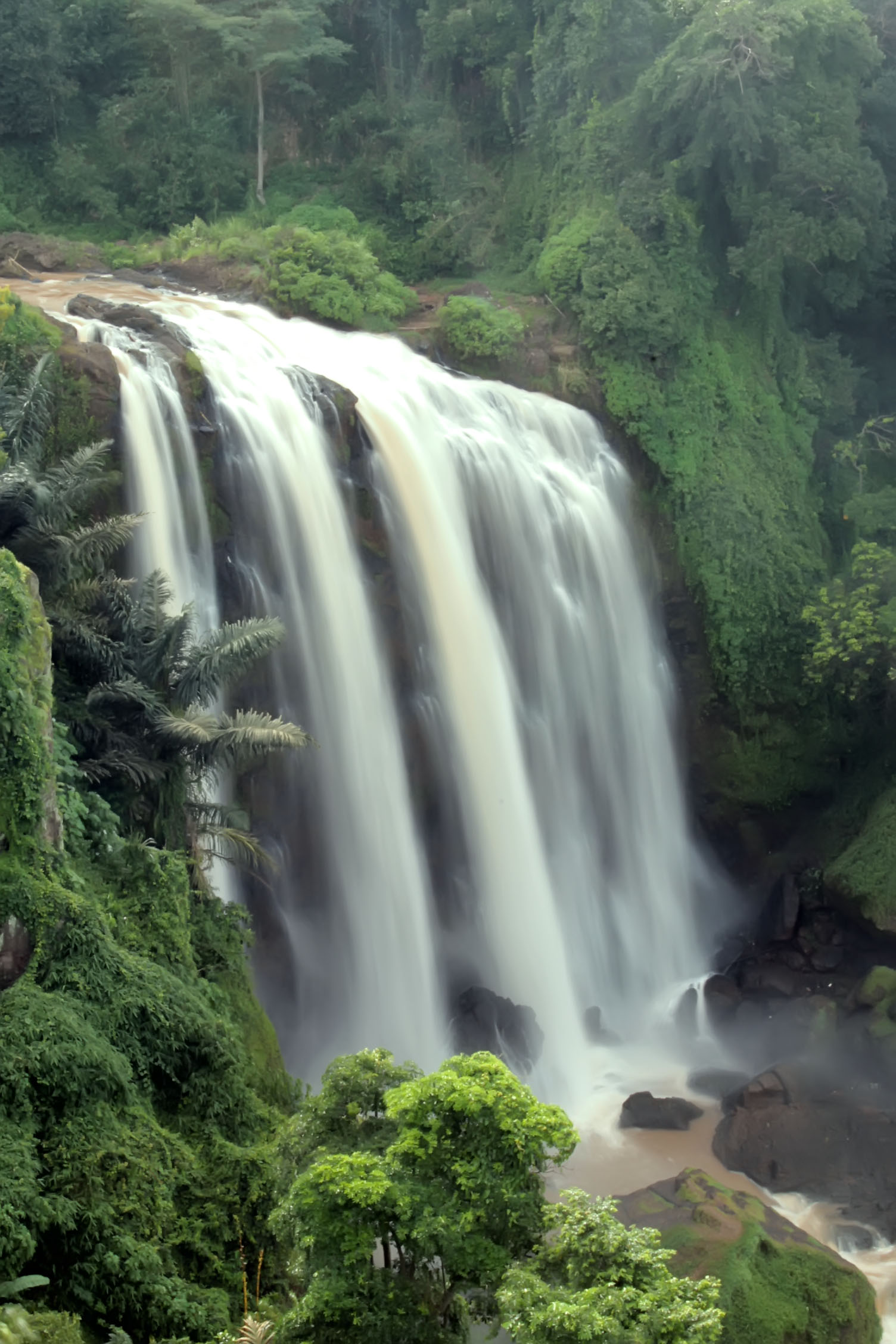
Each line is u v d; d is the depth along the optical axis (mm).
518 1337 9633
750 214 35219
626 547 32719
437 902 28453
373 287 34219
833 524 37156
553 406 32375
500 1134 10586
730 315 36688
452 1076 10852
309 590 26531
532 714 30312
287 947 26125
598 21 36969
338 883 26672
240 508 25828
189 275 35312
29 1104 13430
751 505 34094
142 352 25672
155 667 19719
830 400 38062
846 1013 27578
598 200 36562
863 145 38969
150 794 19688
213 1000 17797
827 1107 24031
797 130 34438
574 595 31125
